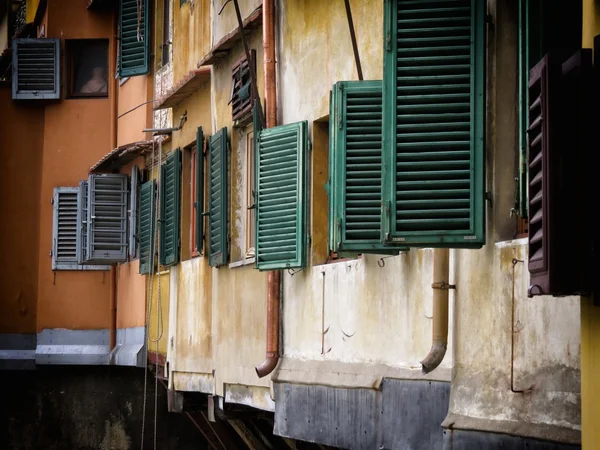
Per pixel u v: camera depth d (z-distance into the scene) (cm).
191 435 2609
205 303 1823
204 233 1836
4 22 3388
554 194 674
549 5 831
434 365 967
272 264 1414
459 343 961
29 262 2789
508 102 906
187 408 2025
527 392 859
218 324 1728
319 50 1355
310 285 1373
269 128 1427
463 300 957
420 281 1077
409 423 1080
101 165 2572
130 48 2420
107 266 2730
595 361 680
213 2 1794
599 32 680
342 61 1292
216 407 1758
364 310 1215
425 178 884
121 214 2564
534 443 839
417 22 894
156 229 2225
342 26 1293
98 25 2759
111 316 2708
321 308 1339
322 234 1371
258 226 1439
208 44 1850
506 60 906
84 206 2608
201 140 1850
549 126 675
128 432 2650
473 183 875
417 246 893
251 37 1598
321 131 1373
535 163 701
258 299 1549
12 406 2698
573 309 809
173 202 2020
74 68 2789
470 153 878
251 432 1880
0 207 2791
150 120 2419
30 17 3028
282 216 1402
